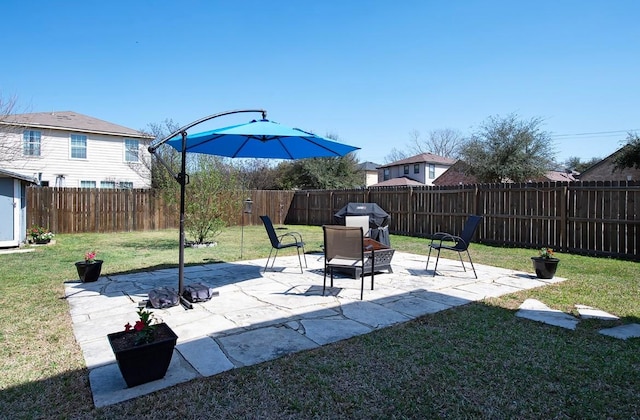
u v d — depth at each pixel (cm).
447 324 351
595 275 576
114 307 400
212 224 968
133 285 501
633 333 329
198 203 939
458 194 1036
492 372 256
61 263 665
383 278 555
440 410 211
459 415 206
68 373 253
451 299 438
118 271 599
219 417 204
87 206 1226
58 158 1719
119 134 1842
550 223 845
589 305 414
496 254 799
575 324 352
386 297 446
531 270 621
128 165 1898
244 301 426
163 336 250
